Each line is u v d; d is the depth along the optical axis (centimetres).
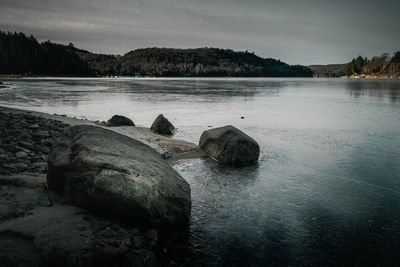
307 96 4988
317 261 577
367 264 570
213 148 1259
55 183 708
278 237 658
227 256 586
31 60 15225
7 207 616
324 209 796
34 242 511
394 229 695
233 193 902
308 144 1534
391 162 1213
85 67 18388
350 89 7131
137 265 502
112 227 589
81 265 474
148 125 2128
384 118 2427
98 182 614
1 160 884
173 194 700
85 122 1825
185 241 632
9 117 1515
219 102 3812
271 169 1133
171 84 9381
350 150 1409
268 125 2116
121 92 5462
